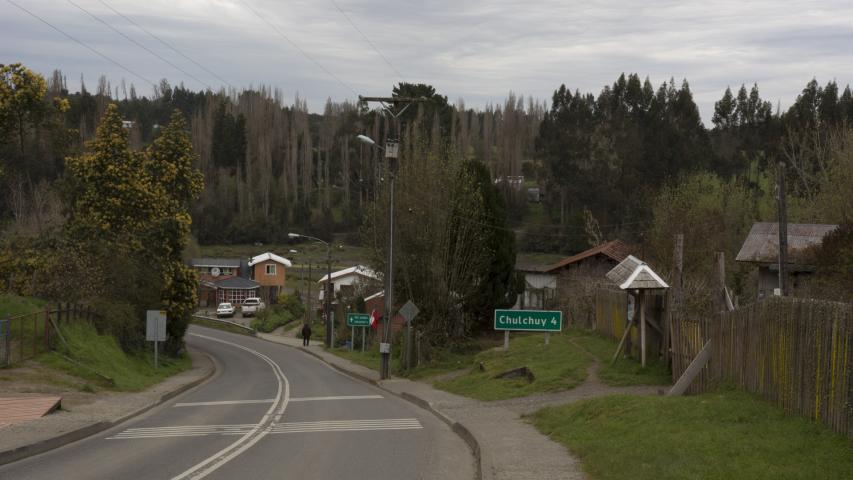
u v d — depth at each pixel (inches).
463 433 600.7
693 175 2322.8
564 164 3102.9
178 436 601.3
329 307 2357.3
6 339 944.3
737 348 533.3
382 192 1525.6
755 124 3973.9
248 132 4510.3
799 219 1790.1
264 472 434.6
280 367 1726.1
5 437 541.3
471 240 1494.8
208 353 2204.7
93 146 1647.4
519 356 1056.2
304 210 4229.8
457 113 3946.9
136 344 1517.0
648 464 372.8
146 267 1584.6
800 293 1143.0
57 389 883.4
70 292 1368.1
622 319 1020.5
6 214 2097.7
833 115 3024.1
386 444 552.1
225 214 4301.2
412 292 1466.5
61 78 4416.8
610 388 747.4
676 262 755.4
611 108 3516.2
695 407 483.8
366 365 1636.3
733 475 323.6
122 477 419.5
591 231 2164.1
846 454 329.7
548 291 2222.0
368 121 3031.5
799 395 414.6
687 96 3356.3
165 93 6200.8
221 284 3671.3
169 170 1771.7
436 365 1295.5
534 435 549.3
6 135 1535.4
